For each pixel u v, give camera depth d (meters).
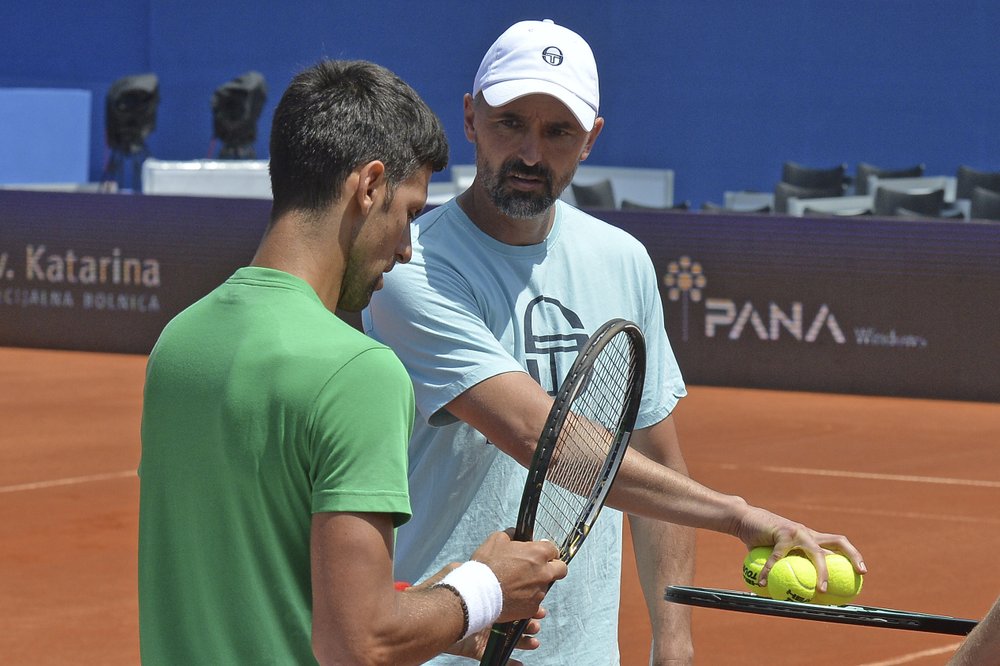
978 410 29.41
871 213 35.69
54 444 26.09
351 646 4.92
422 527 7.67
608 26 58.03
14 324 36.44
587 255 7.95
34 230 36.03
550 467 6.95
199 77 62.41
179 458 5.34
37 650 15.31
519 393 7.12
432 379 7.39
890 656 15.44
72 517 21.06
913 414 28.98
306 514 5.13
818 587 6.48
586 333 7.85
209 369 5.28
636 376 6.75
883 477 23.70
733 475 23.75
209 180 41.41
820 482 23.33
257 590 5.19
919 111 55.47
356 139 5.41
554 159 7.41
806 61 56.22
